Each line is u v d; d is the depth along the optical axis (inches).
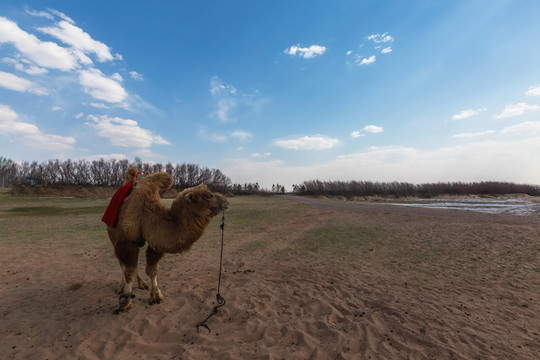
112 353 124.6
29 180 1941.4
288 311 168.4
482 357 121.5
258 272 257.8
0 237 433.7
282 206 1176.2
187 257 321.1
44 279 233.8
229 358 120.0
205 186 158.6
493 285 218.2
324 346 129.3
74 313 163.5
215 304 177.2
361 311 168.6
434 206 1157.1
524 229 466.3
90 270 261.7
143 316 158.7
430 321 155.6
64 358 119.5
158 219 157.5
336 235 467.5
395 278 237.6
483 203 1402.6
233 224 625.9
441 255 318.7
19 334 139.4
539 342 134.5
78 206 1030.4
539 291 204.1
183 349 126.3
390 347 129.6
